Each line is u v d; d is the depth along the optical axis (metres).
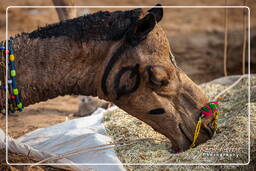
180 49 12.87
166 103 4.82
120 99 4.79
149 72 4.55
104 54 4.70
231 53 12.47
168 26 15.41
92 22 4.70
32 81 4.76
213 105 4.96
